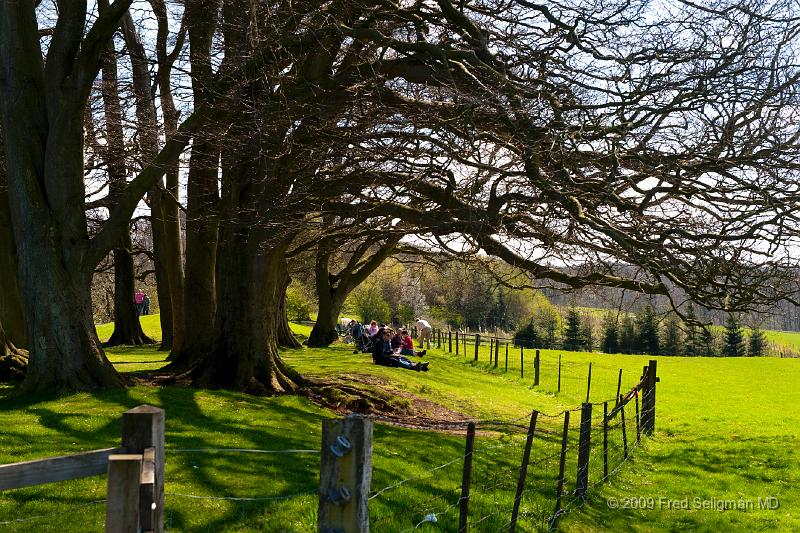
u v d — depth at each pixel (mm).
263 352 18859
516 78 15266
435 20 17016
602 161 14562
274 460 11352
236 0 18516
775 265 13719
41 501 8586
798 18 14609
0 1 16031
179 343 26359
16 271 21188
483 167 14828
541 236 16328
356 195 18062
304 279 46094
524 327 65812
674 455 17438
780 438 20188
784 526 11328
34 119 16172
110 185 25828
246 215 18422
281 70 18547
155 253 33875
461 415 20516
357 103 17141
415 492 10133
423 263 26766
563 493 11086
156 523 4656
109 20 15828
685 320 14492
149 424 4680
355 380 22562
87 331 16344
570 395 29750
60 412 13648
